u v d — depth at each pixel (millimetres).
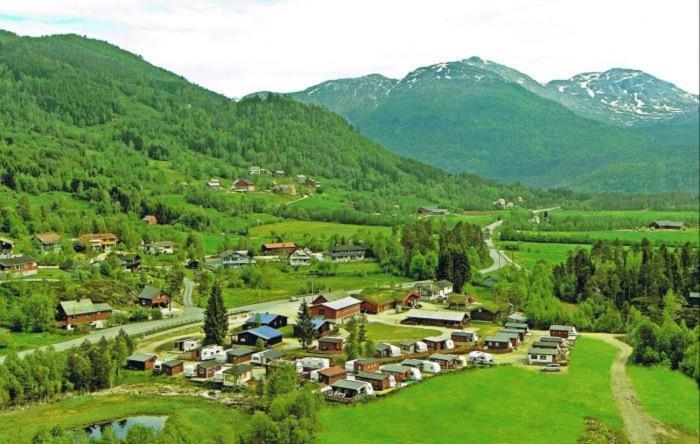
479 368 164500
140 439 112875
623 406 144500
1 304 191500
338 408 137625
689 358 164500
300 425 121625
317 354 176000
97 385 151500
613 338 199500
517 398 146500
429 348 183250
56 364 148500
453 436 127438
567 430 131375
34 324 189125
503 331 193875
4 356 163750
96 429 129500
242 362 167875
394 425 131125
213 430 126812
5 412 136750
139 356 167000
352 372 158750
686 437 130500
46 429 119688
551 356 169125
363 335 179000
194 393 148250
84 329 192375
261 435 120312
